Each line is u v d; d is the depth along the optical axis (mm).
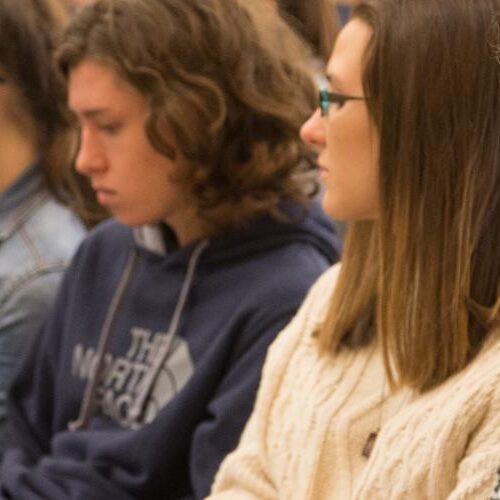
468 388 3191
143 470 4531
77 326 5125
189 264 4668
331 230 4805
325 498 3613
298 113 4645
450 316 3270
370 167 3441
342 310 3789
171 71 4484
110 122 4520
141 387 4676
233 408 4312
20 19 5609
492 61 3209
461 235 3238
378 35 3307
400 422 3320
